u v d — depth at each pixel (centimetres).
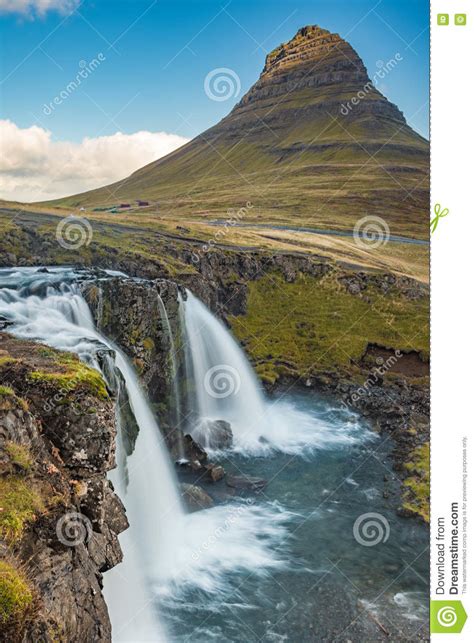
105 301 3484
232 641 1928
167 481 3042
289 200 17688
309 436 4025
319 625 2027
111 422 1747
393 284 7150
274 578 2306
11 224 5534
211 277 6050
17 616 1032
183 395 4156
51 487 1439
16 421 1480
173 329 4009
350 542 2609
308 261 7312
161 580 2241
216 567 2367
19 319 2922
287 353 5594
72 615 1270
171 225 8638
